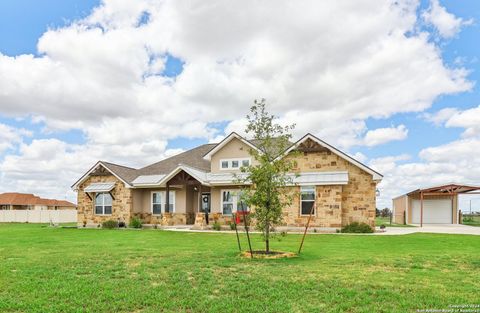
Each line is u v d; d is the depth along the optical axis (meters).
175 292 8.51
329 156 27.14
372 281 9.45
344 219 26.42
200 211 30.70
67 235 23.53
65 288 8.86
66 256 13.73
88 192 33.34
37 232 26.45
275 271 10.67
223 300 7.94
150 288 8.87
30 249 15.98
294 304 7.67
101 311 7.37
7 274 10.40
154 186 31.61
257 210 14.12
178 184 30.33
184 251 15.02
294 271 10.67
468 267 11.41
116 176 32.44
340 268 11.12
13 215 52.62
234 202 30.31
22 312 7.28
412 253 14.33
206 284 9.23
